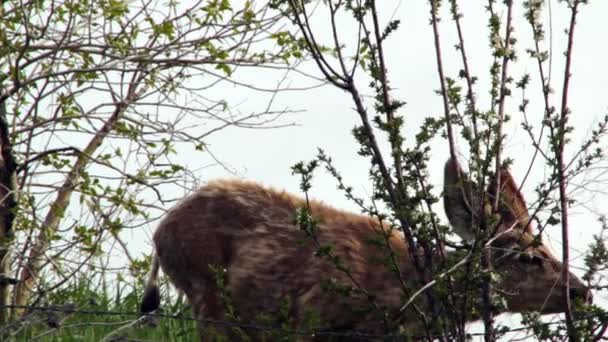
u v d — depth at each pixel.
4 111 36.41
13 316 35.38
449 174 27.38
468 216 28.70
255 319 31.22
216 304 31.66
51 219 38.19
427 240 26.64
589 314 26.41
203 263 31.92
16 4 36.97
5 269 36.12
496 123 26.66
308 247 31.34
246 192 32.38
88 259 36.69
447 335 26.52
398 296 30.70
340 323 30.77
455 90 26.86
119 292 37.28
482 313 27.03
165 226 32.53
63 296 36.88
